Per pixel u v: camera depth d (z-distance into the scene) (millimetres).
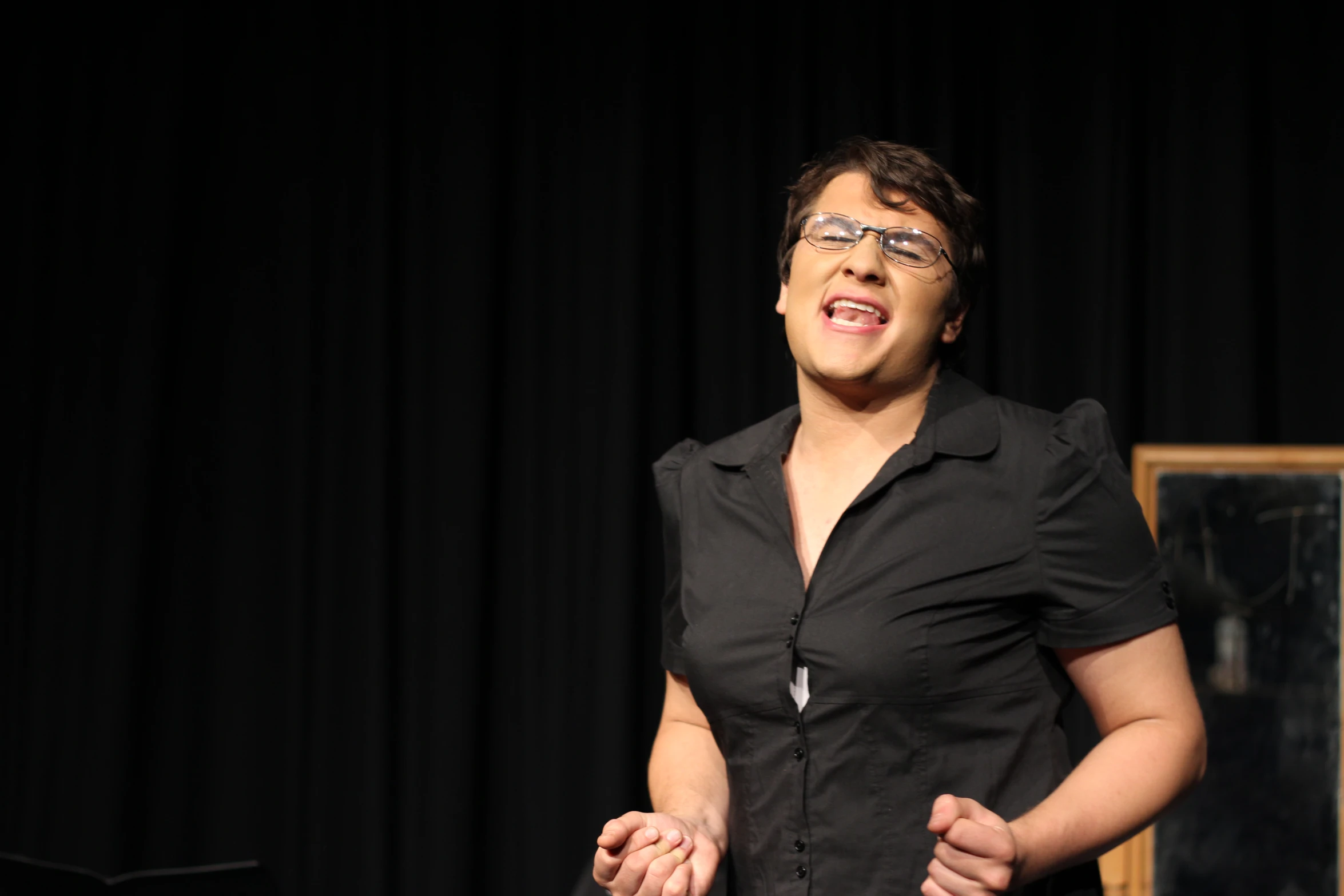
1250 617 4766
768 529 2057
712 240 5324
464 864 5098
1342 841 4645
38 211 5340
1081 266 5160
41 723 5172
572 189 5301
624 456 5125
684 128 5375
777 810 1938
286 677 5242
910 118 5180
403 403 5285
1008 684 1896
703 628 2031
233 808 5223
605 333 5215
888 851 1853
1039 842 1660
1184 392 5117
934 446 1967
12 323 5340
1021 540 1869
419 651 5219
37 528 5258
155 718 5242
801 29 5262
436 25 5355
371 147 5293
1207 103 5145
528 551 5266
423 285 5309
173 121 5246
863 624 1869
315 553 5258
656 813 1939
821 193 2100
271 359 5336
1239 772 4727
